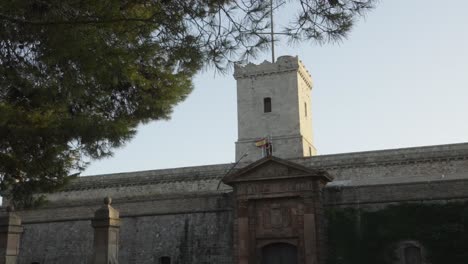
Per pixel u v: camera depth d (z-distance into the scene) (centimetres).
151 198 3728
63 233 3828
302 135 5509
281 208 3281
